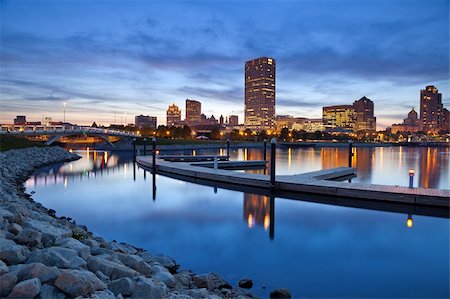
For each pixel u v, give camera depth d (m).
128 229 14.30
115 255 7.97
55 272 5.70
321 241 12.72
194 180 29.30
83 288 5.43
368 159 63.28
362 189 19.48
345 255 11.16
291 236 13.27
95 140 135.75
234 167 40.97
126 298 5.93
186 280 8.03
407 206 18.22
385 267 10.11
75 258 6.70
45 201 20.66
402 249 11.80
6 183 22.70
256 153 83.44
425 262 10.57
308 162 54.62
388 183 30.22
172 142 110.75
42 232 8.05
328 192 20.67
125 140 98.00
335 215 16.83
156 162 39.50
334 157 69.25
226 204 19.56
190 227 14.61
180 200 20.80
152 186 26.45
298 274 9.56
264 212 17.42
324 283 9.00
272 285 8.85
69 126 78.69
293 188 22.22
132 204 19.66
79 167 43.41
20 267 5.92
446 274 9.61
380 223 15.24
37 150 55.22
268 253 11.33
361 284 8.91
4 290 5.30
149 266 7.96
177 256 11.02
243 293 8.23
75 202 20.33
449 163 53.38
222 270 9.86
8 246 6.57
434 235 13.46
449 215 16.81
